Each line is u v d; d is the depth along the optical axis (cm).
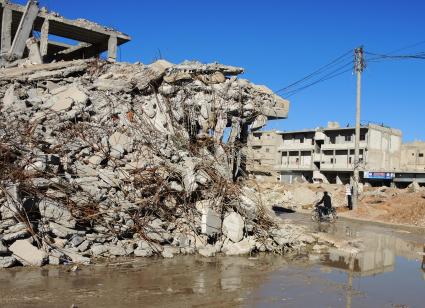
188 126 1595
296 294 855
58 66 1714
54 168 1084
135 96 1578
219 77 1691
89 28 2825
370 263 1222
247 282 913
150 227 1106
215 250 1148
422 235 1895
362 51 2877
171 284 849
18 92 1461
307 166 7138
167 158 1341
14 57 2197
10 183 973
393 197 3412
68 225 972
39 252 883
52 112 1352
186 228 1177
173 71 1639
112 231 1031
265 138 7556
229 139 1683
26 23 2236
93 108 1436
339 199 3284
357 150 2888
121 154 1267
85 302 706
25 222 916
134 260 996
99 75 1678
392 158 6912
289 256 1238
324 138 6981
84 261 923
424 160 7012
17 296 707
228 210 1245
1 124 1226
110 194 1118
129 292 777
